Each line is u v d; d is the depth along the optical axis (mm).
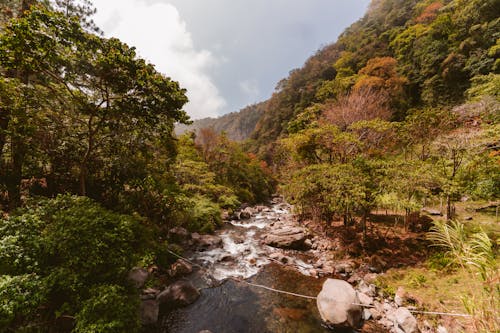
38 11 5648
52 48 6109
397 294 5855
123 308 3715
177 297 6023
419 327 4816
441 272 6555
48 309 3861
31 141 7531
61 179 9141
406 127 13016
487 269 2826
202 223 13086
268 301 6449
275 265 8781
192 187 16188
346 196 8742
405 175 8508
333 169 10008
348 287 6082
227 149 28844
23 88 6992
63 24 5961
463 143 9156
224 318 5680
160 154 13922
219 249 10344
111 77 7012
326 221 11461
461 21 25781
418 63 28281
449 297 5332
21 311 3088
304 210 13805
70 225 4316
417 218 9625
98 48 6613
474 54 22500
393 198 8219
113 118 8250
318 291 6922
